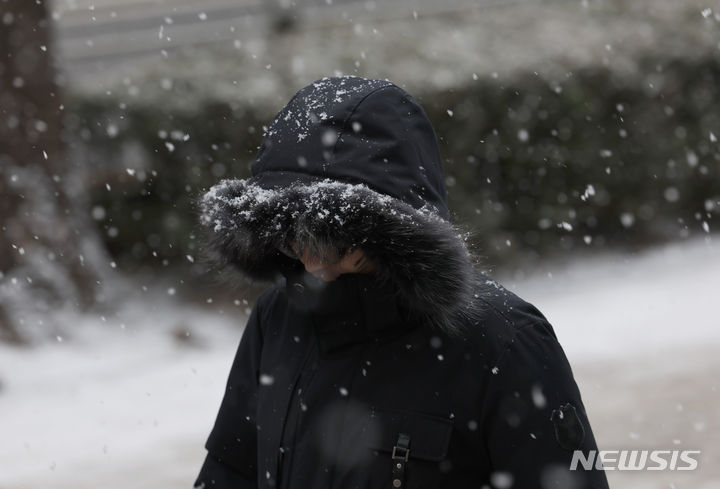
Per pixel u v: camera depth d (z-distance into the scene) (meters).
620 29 15.20
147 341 11.59
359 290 2.79
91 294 12.04
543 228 14.21
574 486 2.65
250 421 3.31
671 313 11.57
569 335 11.05
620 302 12.31
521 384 2.70
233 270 3.15
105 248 13.23
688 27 15.19
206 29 20.03
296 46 15.05
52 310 11.52
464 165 13.50
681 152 14.69
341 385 2.86
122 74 14.03
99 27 21.44
